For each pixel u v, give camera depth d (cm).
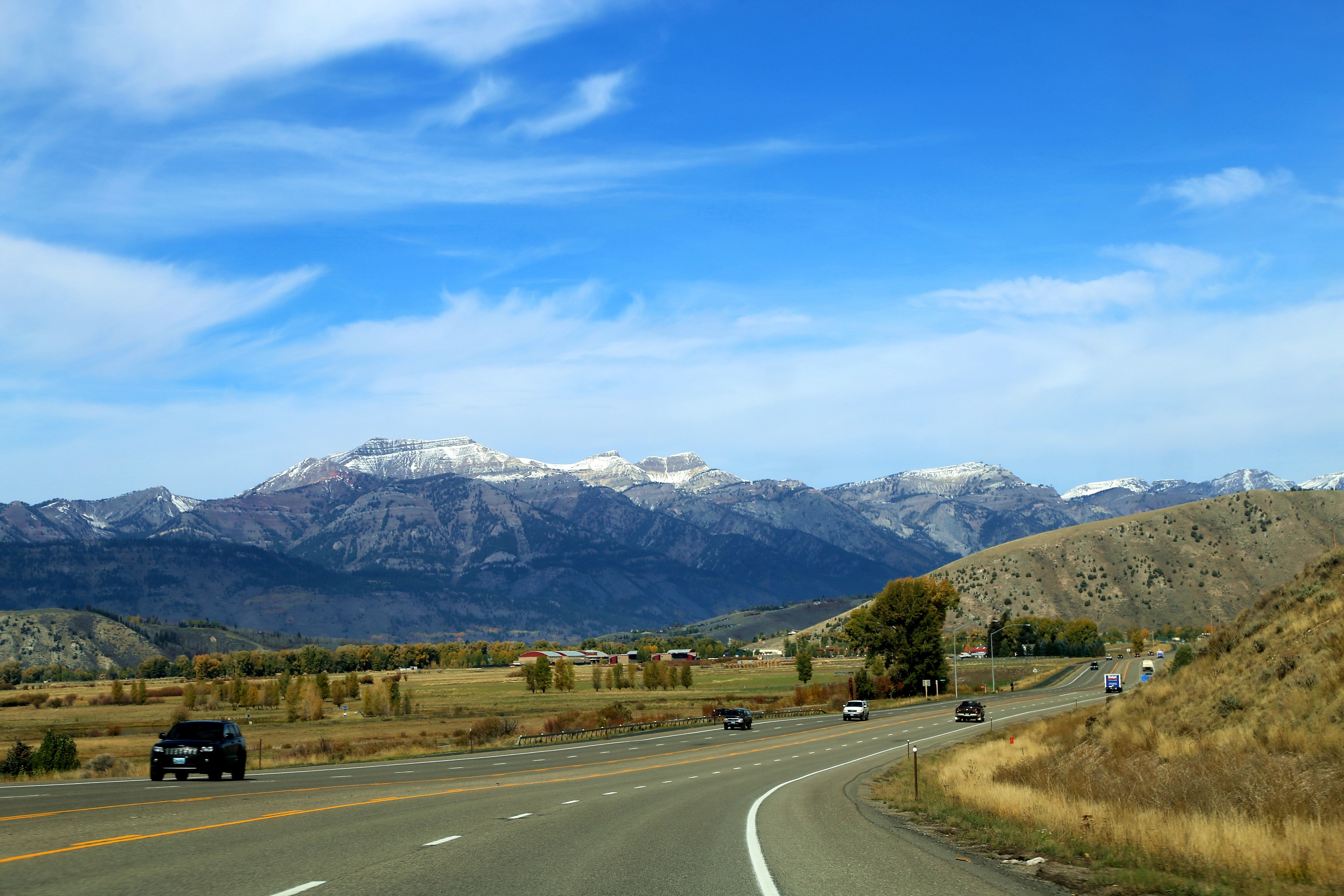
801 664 15825
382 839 1528
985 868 1388
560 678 16900
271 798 2277
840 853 1500
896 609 11644
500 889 1120
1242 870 1292
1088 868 1393
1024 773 2842
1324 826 1478
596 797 2475
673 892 1129
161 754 2858
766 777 3425
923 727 7125
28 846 1392
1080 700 9794
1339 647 2842
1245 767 2180
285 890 1073
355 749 5134
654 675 16800
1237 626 4059
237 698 14025
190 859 1291
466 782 2994
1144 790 2072
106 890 1062
